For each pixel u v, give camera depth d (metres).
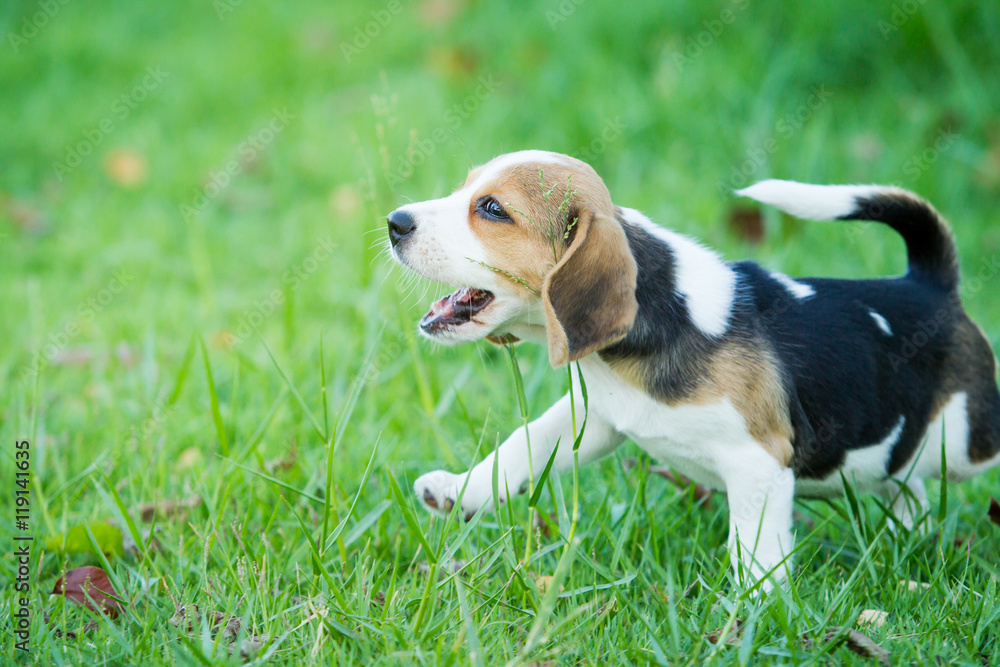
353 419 4.74
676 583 3.53
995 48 7.57
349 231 6.67
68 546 3.71
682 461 3.55
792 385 3.43
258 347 5.62
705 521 4.04
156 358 5.37
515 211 3.38
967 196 6.95
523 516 3.93
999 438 3.93
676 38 8.27
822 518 3.96
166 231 7.12
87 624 3.25
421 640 2.97
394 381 5.08
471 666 2.73
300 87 9.30
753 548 3.33
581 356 3.17
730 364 3.34
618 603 3.24
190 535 3.83
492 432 4.50
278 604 3.21
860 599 3.38
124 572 3.59
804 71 7.80
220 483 3.92
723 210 6.52
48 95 9.49
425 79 8.73
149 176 8.05
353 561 3.66
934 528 3.61
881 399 3.62
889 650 3.00
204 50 10.37
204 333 5.80
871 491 3.96
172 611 3.28
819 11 8.00
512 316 3.52
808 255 6.19
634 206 6.56
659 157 7.25
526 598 3.26
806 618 3.11
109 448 4.46
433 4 10.20
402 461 4.31
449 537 3.64
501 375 5.36
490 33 9.27
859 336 3.62
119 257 6.79
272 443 4.51
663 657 2.87
